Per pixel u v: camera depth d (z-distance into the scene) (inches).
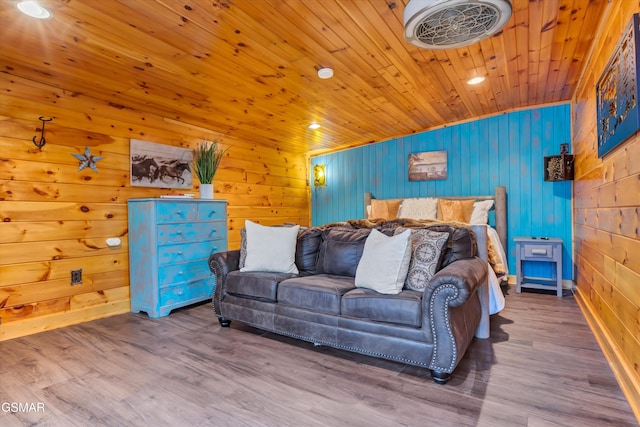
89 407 67.1
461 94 141.4
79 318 119.3
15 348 96.2
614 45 79.8
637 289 66.1
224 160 178.9
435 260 89.4
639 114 60.7
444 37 75.9
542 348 92.4
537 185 166.1
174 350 94.8
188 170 158.2
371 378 78.0
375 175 213.8
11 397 70.9
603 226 94.3
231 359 88.8
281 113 153.3
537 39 97.5
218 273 116.0
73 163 118.8
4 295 102.9
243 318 108.7
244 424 61.4
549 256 147.8
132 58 97.0
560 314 122.0
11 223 104.7
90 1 71.1
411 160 199.8
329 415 63.7
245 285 108.0
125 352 93.4
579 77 127.6
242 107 142.3
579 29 92.5
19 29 80.1
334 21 83.9
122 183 133.1
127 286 133.9
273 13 79.4
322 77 115.2
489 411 63.9
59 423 62.2
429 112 163.3
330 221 235.1
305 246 121.9
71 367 84.3
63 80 109.2
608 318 88.8
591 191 112.0
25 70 101.6
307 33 88.6
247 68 107.0
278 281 103.0
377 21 84.7
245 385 75.2
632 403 63.9
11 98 104.6
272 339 103.3
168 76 109.9
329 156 234.2
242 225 188.7
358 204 221.5
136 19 78.5
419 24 70.2
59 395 71.6
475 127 180.5
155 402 68.7
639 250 64.4
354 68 110.5
